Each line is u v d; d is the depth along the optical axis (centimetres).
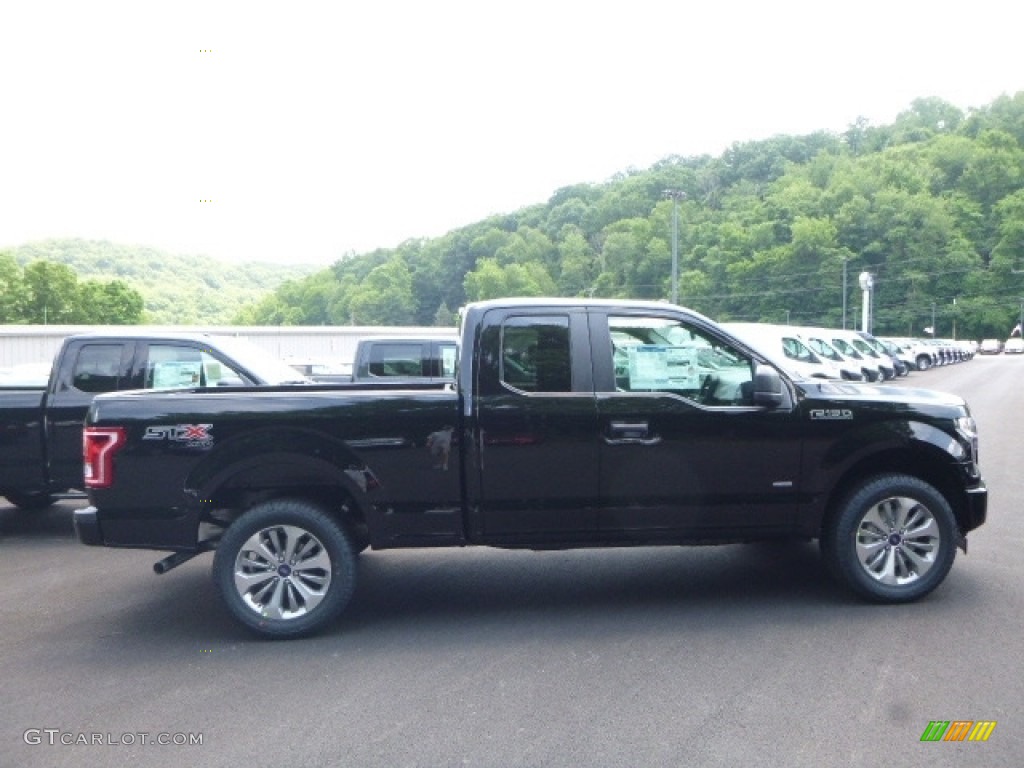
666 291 10781
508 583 632
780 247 10138
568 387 537
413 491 527
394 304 12600
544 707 410
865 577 551
